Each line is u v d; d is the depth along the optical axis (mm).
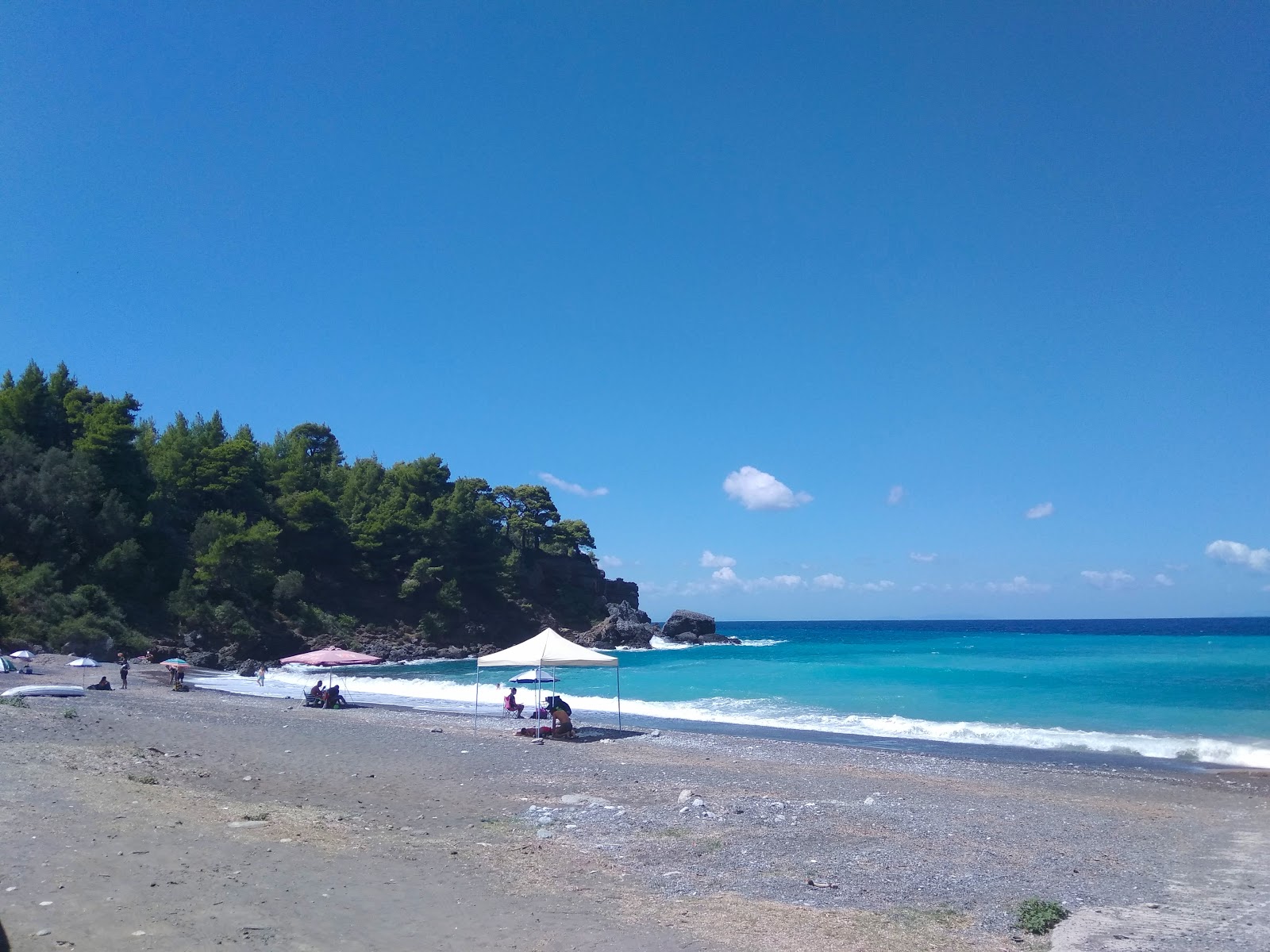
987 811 16000
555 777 18594
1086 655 76312
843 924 8891
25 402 72000
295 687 48031
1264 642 99688
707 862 11438
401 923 8039
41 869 8656
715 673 59750
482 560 105938
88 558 65250
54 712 23891
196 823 11305
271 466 99000
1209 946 8398
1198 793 18859
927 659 75500
